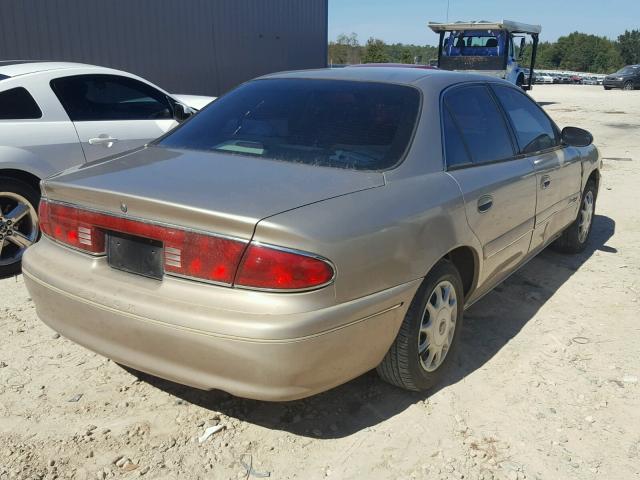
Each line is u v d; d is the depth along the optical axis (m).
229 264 2.36
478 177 3.38
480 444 2.84
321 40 19.19
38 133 4.94
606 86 37.03
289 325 2.30
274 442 2.81
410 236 2.74
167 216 2.48
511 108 4.17
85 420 2.92
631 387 3.34
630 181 9.11
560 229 4.89
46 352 3.54
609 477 2.64
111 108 5.55
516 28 20.42
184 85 14.60
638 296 4.64
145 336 2.51
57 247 2.93
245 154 3.09
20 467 2.58
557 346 3.80
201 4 14.62
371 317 2.59
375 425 2.95
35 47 11.42
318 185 2.66
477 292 3.62
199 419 2.95
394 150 3.02
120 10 12.80
